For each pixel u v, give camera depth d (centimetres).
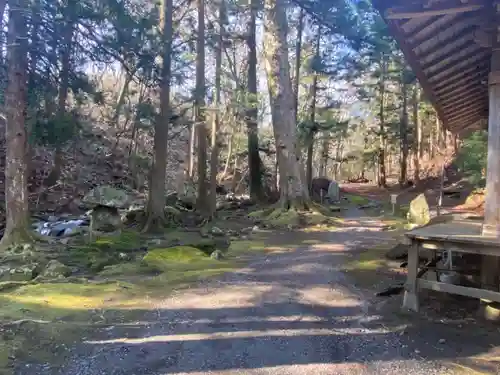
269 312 421
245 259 694
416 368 297
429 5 345
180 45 1214
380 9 360
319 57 1744
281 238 920
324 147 2745
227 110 1507
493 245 360
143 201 1536
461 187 2000
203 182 1457
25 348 325
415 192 2288
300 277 566
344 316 407
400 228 1030
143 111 1050
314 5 1205
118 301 454
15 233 781
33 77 828
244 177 2491
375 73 2464
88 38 817
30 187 1491
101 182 1719
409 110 2925
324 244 837
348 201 1900
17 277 568
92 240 859
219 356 318
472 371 292
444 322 386
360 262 655
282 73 1240
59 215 1299
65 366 301
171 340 349
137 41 844
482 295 375
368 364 304
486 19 359
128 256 723
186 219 1236
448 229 448
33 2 723
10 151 788
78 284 524
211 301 457
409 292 419
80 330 367
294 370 295
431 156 3228
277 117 1248
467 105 697
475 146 1379
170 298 467
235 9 1598
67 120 848
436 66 495
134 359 312
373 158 3041
